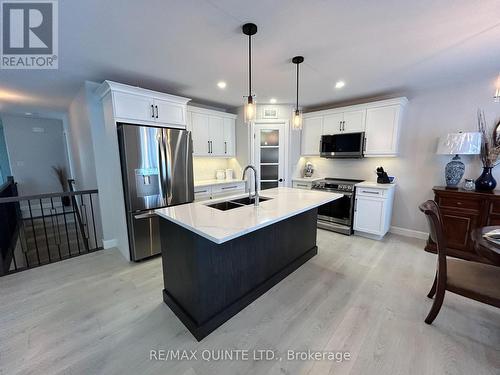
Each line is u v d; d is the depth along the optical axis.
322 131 4.08
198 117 3.84
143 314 1.87
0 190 3.20
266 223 1.59
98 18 1.55
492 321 1.76
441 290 1.66
